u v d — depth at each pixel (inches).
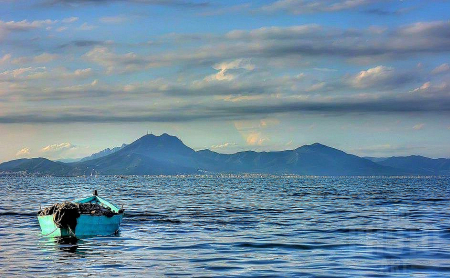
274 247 2122.3
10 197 6117.1
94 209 2375.7
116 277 1571.1
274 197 6274.6
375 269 1697.8
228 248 2090.3
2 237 2341.3
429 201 5378.9
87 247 2087.8
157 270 1664.6
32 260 1820.9
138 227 2768.2
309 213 3784.5
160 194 7111.2
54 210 2343.8
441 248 2122.3
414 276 1605.6
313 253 1985.7
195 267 1713.8
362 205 4726.9
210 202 5167.3
